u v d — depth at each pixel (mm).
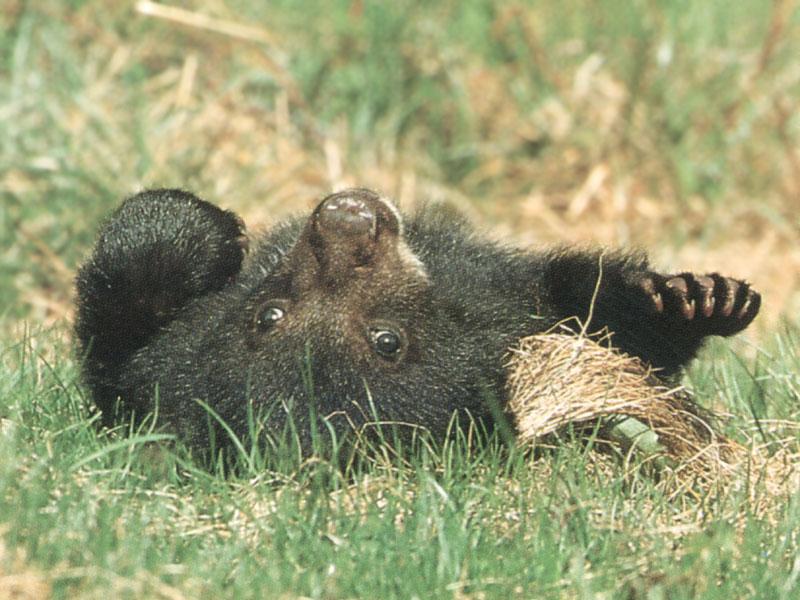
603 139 19625
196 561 8391
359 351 9578
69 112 17188
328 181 18219
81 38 18156
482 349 10203
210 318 10461
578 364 10281
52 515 8656
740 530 9008
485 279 10812
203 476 9305
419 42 19703
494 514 9031
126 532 8570
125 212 11047
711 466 9891
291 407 9398
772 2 19953
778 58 19578
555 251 11398
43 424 10117
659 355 10859
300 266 9789
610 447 10109
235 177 17312
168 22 18609
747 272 17906
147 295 10703
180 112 17750
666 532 8914
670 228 19000
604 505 9164
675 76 19578
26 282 15375
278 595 8086
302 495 9109
